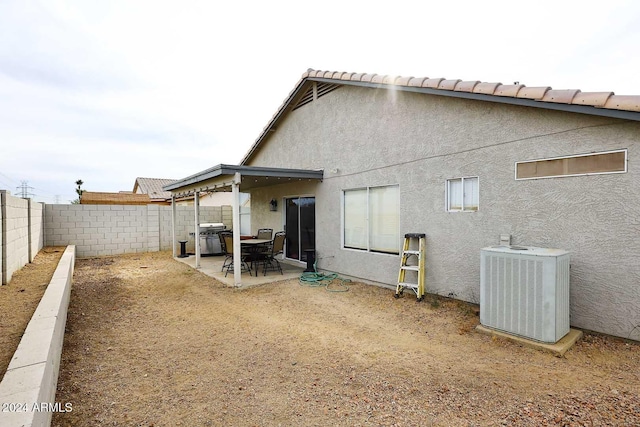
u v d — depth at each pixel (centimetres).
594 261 414
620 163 391
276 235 894
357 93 763
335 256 835
